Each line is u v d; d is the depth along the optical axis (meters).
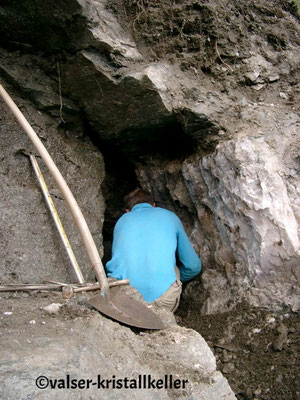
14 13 3.19
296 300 2.91
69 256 3.13
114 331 2.32
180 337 2.39
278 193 3.02
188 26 3.52
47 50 3.38
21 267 3.03
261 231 3.01
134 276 3.13
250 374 2.68
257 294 3.03
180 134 3.61
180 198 3.73
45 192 3.28
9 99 3.22
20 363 1.94
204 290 3.46
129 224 3.37
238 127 3.35
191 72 3.52
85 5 3.17
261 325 2.92
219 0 3.60
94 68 3.29
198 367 2.21
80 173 3.67
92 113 3.56
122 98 3.39
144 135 3.68
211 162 3.31
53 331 2.24
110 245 4.43
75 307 2.54
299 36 3.92
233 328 2.98
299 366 2.61
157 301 3.07
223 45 3.55
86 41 3.25
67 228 3.41
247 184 3.07
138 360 2.18
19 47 3.39
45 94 3.47
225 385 2.11
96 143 3.92
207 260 3.57
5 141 3.33
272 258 3.00
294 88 3.62
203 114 3.33
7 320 2.35
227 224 3.28
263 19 3.84
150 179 3.96
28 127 3.14
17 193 3.23
